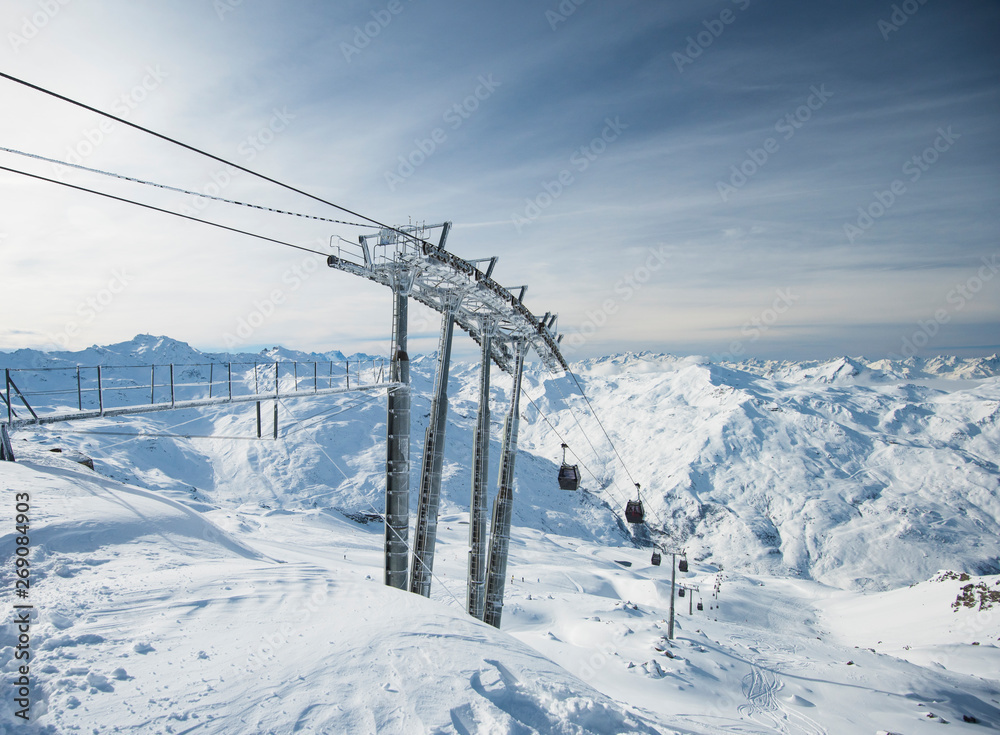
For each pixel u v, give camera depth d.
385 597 11.79
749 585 136.62
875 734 25.16
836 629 92.75
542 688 8.45
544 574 96.94
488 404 28.03
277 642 8.77
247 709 6.70
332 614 10.27
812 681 33.28
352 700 7.14
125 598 9.94
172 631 8.77
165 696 6.76
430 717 6.93
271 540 70.38
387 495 19.52
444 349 23.61
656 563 39.75
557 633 42.28
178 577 11.55
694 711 24.80
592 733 7.52
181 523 17.81
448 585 51.88
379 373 19.48
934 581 94.62
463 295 24.42
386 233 19.88
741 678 31.50
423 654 8.77
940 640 67.19
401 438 19.56
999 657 55.31
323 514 122.88
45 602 9.16
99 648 7.81
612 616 47.28
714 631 49.41
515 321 29.33
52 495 16.30
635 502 33.72
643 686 27.48
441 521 160.75
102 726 5.96
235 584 11.47
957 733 26.39
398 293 20.05
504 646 9.98
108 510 16.03
